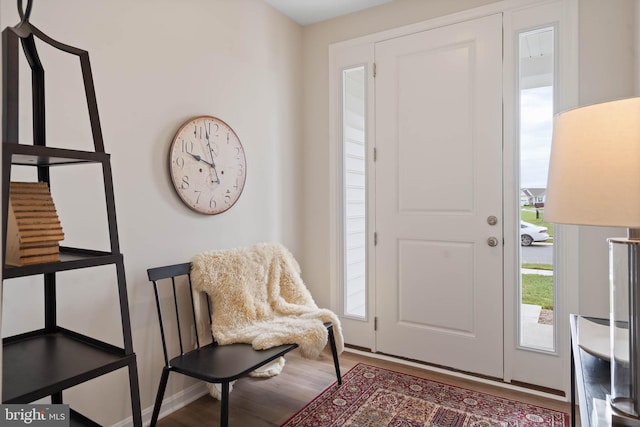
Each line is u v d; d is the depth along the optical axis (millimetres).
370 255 2869
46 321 1452
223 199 2377
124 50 1876
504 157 2395
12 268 972
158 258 2037
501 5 2379
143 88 1961
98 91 1775
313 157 3092
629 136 854
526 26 2312
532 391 2279
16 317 1487
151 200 2004
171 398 2104
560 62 2213
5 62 1021
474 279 2502
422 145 2658
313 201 3098
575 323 1471
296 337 2021
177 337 2133
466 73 2502
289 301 2459
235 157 2455
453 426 1938
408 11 2689
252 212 2643
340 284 2990
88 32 1732
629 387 896
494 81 2414
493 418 2008
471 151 2496
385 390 2305
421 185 2666
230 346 2012
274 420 2002
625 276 919
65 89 1651
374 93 2824
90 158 1146
